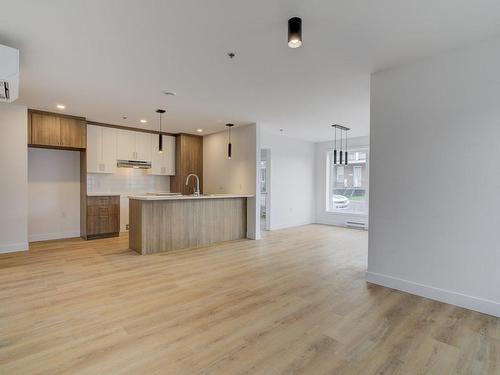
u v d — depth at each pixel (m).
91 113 5.01
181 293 2.91
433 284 2.77
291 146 7.48
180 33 2.36
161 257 4.32
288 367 1.75
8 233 4.48
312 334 2.13
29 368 1.72
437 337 2.10
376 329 2.21
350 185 7.58
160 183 7.08
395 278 3.04
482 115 2.49
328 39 2.45
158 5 1.97
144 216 4.50
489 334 2.14
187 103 4.35
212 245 5.20
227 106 4.52
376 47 2.59
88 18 2.14
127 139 6.16
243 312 2.49
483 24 2.20
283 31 2.33
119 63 2.94
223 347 1.96
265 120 5.49
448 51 2.65
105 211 5.73
